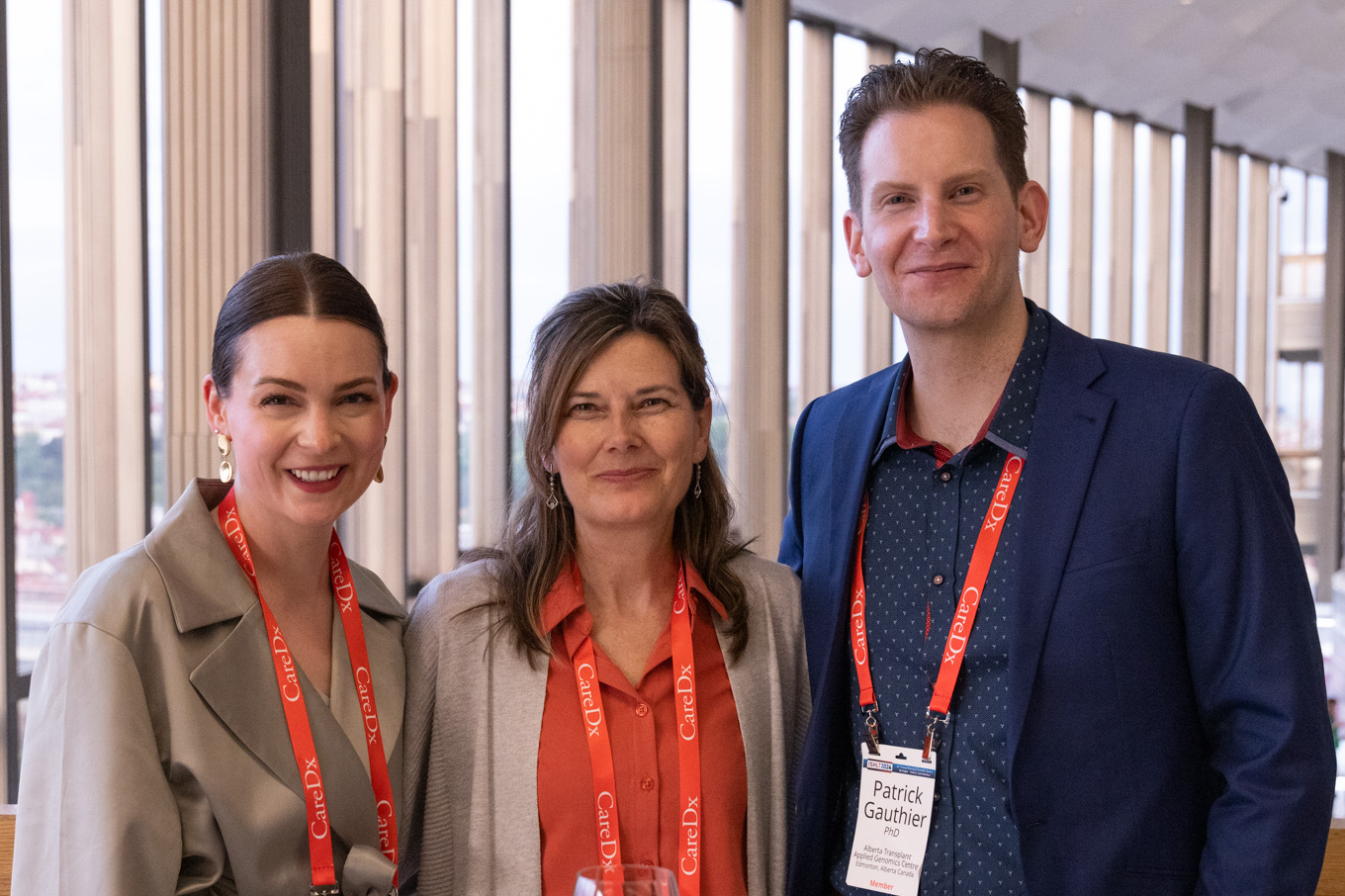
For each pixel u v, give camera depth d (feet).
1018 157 5.82
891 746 5.86
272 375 4.98
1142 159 42.91
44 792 4.73
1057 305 39.14
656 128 23.77
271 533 5.39
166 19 13.12
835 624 6.16
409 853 6.08
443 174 18.94
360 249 17.47
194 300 13.32
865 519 6.24
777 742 6.32
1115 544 5.37
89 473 13.58
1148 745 5.32
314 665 5.57
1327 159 51.70
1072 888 5.29
